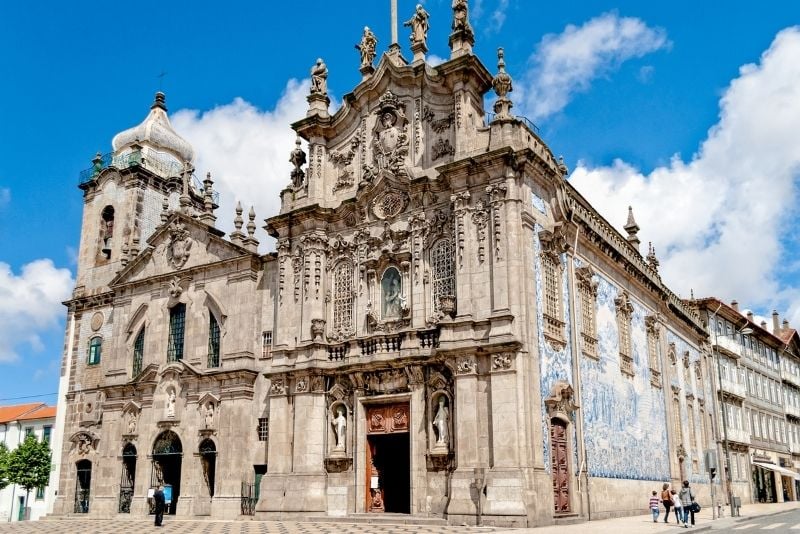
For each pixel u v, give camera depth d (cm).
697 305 6031
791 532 2636
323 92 3769
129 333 4281
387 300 3334
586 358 3400
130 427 4066
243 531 2703
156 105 5419
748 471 6272
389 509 3309
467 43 3291
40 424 7206
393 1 3662
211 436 3744
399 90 3488
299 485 3253
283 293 3578
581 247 3597
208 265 4006
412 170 3344
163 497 3197
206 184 4244
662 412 4422
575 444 3112
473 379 2872
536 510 2667
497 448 2752
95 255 4809
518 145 3070
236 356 3756
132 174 4819
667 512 3048
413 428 3036
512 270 2911
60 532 2875
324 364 3350
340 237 3534
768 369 7519
